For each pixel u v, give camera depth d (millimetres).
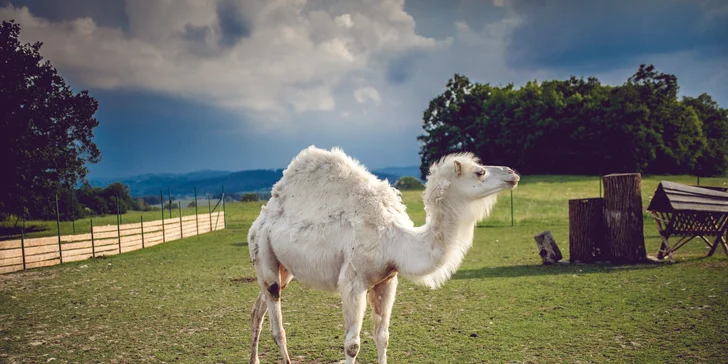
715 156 71312
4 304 10406
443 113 81625
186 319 8508
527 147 70188
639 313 7477
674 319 7035
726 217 12117
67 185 36125
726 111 80500
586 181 51031
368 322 8141
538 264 13094
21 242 16094
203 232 29344
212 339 7227
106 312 9312
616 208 12461
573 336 6578
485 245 17969
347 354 5078
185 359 6348
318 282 5598
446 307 8641
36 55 34312
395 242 5309
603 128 67188
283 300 9812
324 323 7949
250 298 10148
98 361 6352
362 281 5223
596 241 12773
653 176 64688
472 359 5910
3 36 32844
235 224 33812
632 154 65500
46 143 33812
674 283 9422
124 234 21453
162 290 11453
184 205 59500
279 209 6008
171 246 22500
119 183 57500
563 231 21234
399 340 6840
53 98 34531
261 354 6516
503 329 7090
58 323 8547
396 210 5668
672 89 78000
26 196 33188
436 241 5195
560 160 71375
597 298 8625
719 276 9836
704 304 7723
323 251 5445
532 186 46750
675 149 67375
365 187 5594
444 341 6680
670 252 12039
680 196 11961
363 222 5328
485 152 76500
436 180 5281
